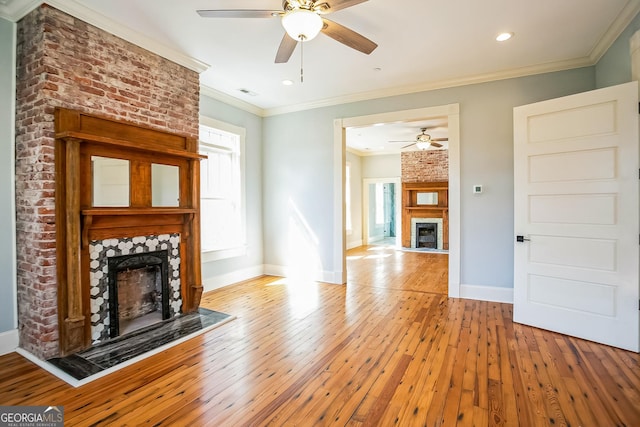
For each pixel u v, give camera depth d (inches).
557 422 70.4
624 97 104.5
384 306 153.1
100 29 111.3
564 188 117.3
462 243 165.0
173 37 123.6
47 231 99.0
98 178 109.2
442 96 168.1
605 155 108.5
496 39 124.8
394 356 102.3
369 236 426.0
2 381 88.0
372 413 74.3
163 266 132.2
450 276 167.3
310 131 205.5
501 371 92.2
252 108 210.2
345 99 191.9
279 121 216.4
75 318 101.5
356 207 385.4
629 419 71.1
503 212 156.8
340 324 130.2
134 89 122.0
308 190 207.3
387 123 184.7
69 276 100.7
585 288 113.0
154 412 75.2
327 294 174.2
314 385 86.1
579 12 107.3
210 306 153.1
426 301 160.7
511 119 154.6
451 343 111.3
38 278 99.5
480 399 79.0
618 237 106.2
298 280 206.4
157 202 128.3
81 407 77.1
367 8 104.9
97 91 110.7
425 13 107.7
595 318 110.8
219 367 96.0
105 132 112.0
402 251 343.0
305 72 155.6
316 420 72.1
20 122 104.7
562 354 102.3
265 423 71.3
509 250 156.3
